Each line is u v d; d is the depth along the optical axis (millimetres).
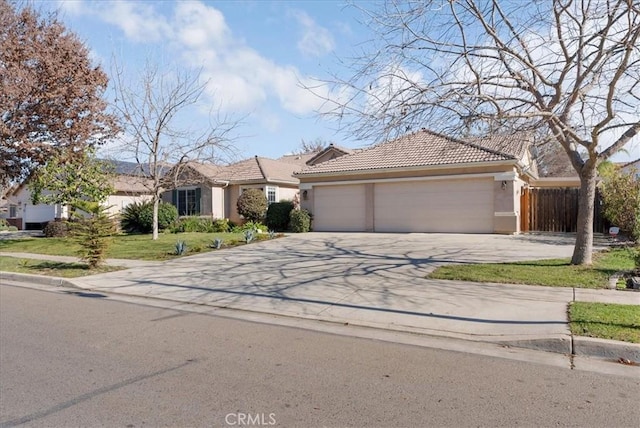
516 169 18328
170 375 4766
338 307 7797
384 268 11109
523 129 8836
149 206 23828
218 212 28219
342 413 3873
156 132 19391
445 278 9570
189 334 6414
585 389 4367
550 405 4008
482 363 5133
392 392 4309
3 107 16969
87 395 4258
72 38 19625
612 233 17938
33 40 18359
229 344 5902
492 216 18438
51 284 11148
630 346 5223
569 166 28484
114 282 10797
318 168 23109
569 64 9086
